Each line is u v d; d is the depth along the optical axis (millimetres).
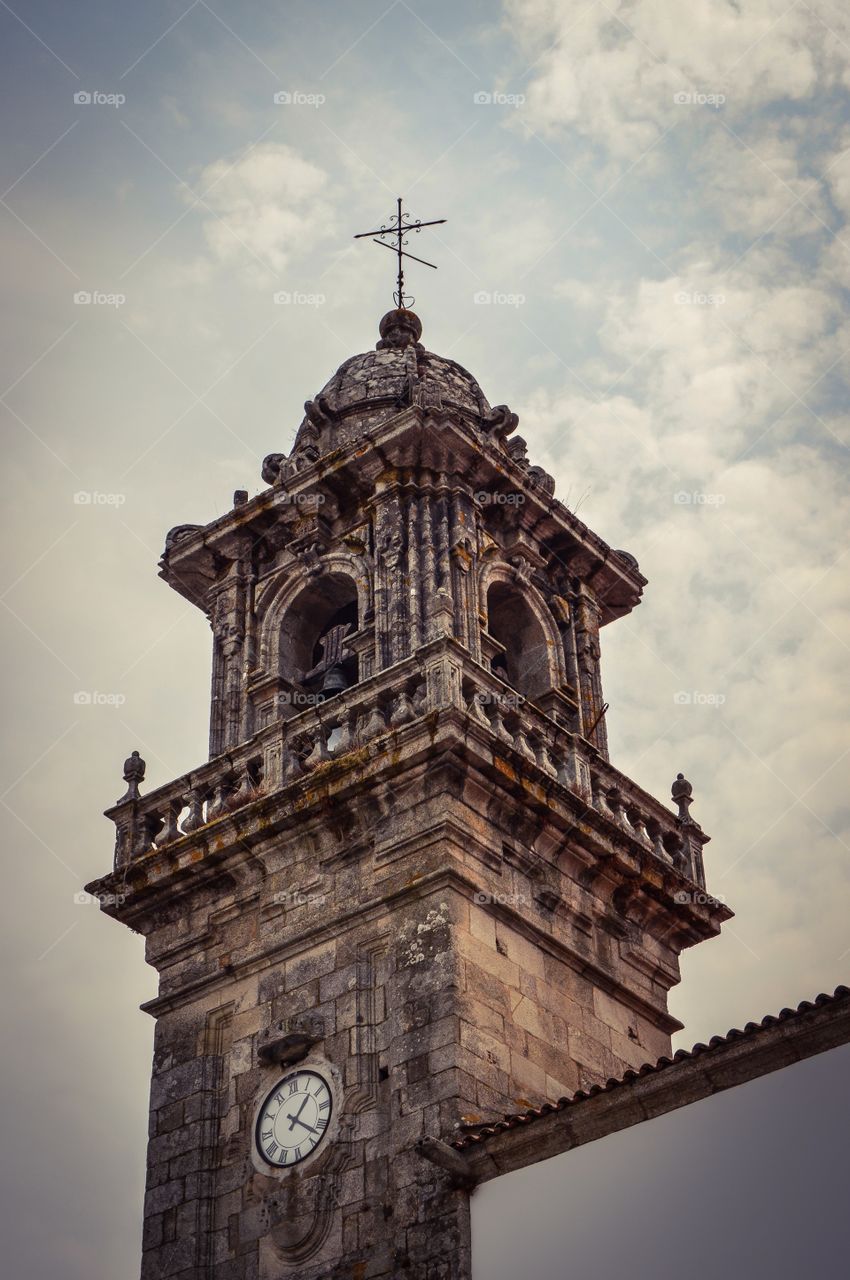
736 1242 27203
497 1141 29906
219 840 35406
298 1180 32094
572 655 39625
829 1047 27781
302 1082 33094
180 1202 33188
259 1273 31859
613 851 35688
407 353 42562
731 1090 28297
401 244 45031
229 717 38500
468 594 37531
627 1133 28953
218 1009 34812
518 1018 33000
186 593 41188
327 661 39094
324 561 39094
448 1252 29672
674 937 37125
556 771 35938
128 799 37281
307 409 41094
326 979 33688
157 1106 34438
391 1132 31531
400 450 38531
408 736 33844
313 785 34594
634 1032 35469
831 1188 26875
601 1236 28391
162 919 36250
